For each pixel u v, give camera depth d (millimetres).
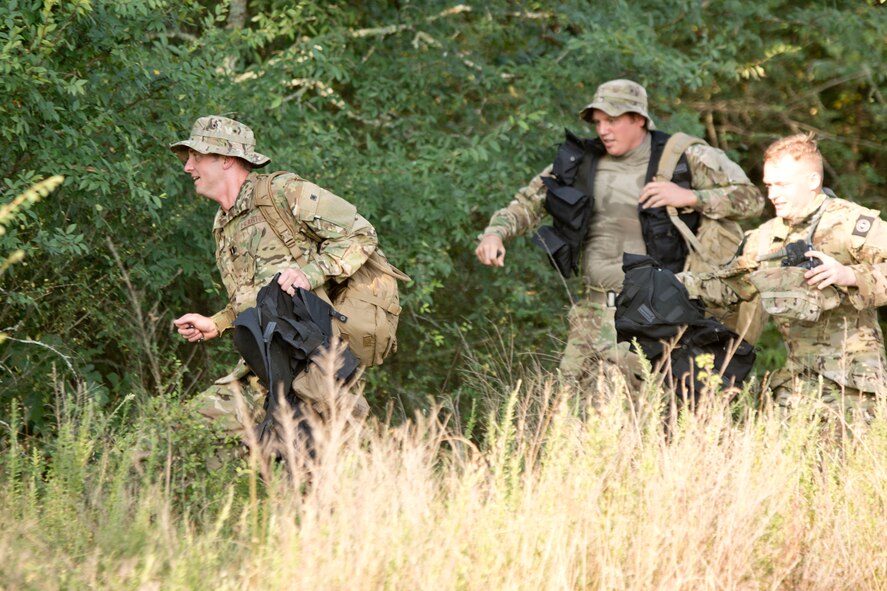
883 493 11070
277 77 20812
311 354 12742
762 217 33594
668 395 13625
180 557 9250
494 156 22953
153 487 11484
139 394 16094
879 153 34375
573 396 15602
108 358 19453
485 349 21922
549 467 10531
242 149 13633
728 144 33219
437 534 9477
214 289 18969
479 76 24688
